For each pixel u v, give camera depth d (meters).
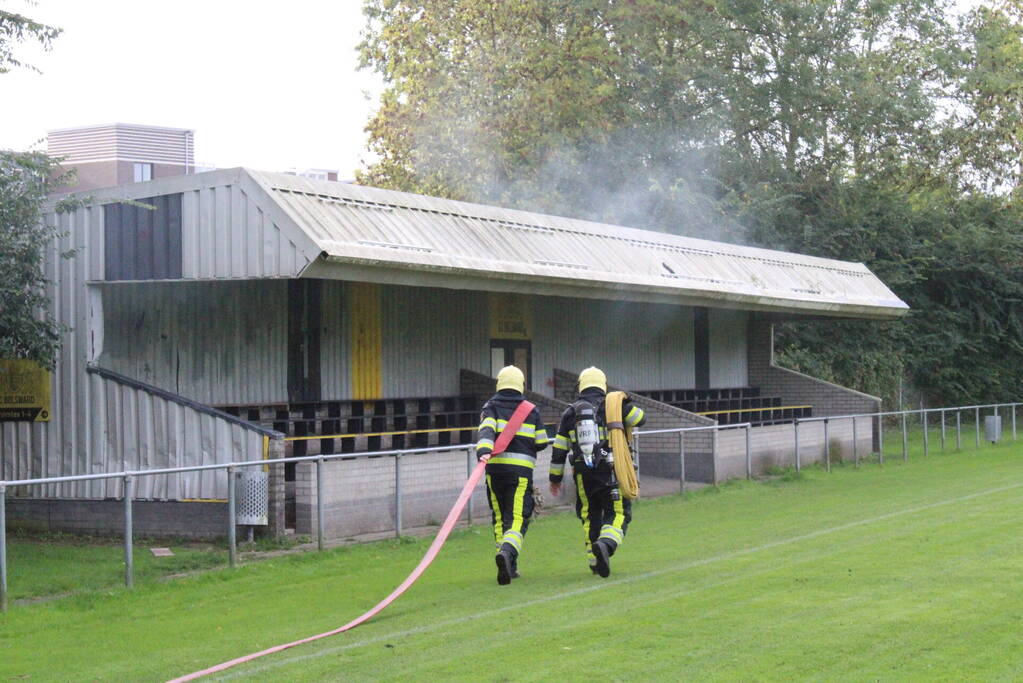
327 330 17.94
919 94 37.56
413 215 15.81
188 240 14.28
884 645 7.74
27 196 14.38
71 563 12.37
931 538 12.66
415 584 10.81
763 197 37.00
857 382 38.69
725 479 20.64
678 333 26.70
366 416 17.58
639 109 37.25
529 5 36.25
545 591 10.10
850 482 20.19
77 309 15.38
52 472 15.61
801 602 9.26
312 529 13.95
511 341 21.80
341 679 7.22
